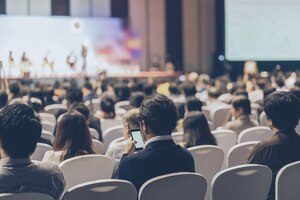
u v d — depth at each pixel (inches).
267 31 690.2
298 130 247.8
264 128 222.7
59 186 122.1
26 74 556.7
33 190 117.3
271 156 146.6
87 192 117.3
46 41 645.9
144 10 729.0
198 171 174.2
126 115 186.1
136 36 682.8
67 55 653.3
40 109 301.3
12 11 671.1
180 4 748.0
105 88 450.6
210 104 369.7
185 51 750.5
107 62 668.1
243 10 684.1
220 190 133.9
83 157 159.0
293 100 148.3
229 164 181.3
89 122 250.1
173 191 124.1
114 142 194.4
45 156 169.6
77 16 688.4
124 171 132.0
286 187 138.3
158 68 676.1
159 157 131.8
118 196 120.4
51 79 573.0
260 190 139.2
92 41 663.1
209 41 759.1
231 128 245.6
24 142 116.7
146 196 121.6
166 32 738.8
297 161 141.6
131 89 426.3
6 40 632.4
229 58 687.1
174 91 410.9
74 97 287.3
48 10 685.3
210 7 759.7
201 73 754.2
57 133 170.6
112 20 671.8
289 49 697.0
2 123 116.1
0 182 115.3
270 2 687.7
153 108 132.5
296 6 693.9
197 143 188.7
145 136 136.1
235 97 248.2
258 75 629.3
